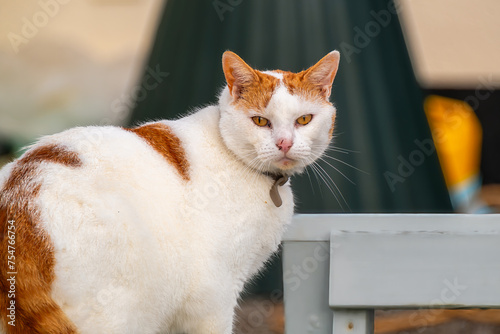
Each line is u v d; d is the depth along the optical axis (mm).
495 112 7953
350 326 3129
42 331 2596
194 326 3277
